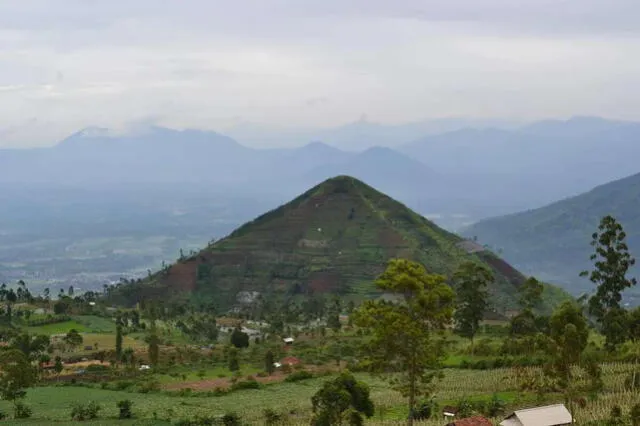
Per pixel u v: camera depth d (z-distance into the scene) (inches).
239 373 5521.7
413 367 2743.6
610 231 4692.4
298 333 7682.1
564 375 3095.5
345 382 3316.9
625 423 2957.7
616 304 4731.8
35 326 7834.6
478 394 3961.6
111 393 4771.2
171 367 5885.8
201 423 3631.9
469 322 5521.7
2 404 4247.0
